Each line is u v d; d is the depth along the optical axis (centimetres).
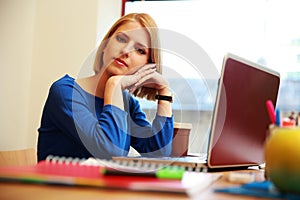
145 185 57
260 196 56
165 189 56
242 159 110
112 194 53
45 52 235
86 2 230
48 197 50
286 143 59
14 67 221
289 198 55
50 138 137
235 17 239
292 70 226
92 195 52
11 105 219
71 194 53
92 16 228
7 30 214
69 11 232
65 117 130
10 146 218
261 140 117
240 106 102
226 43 239
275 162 60
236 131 103
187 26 246
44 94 233
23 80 230
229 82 95
